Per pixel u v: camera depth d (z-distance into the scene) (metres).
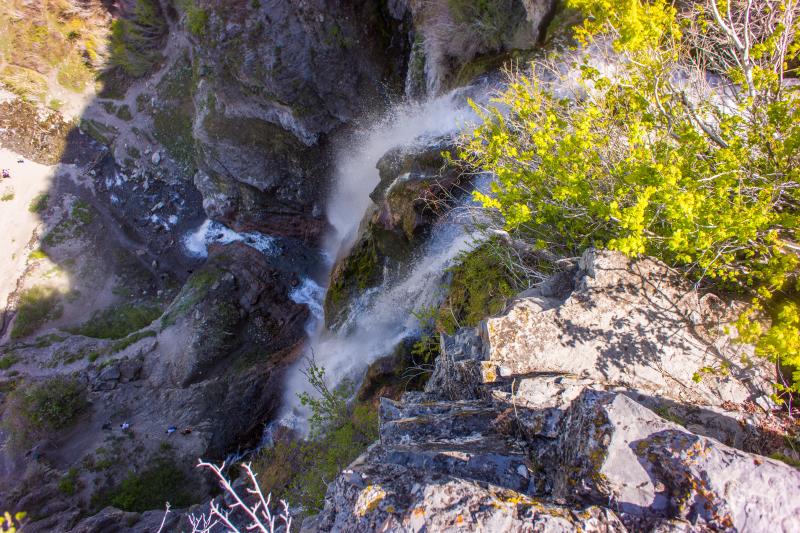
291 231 26.19
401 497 3.18
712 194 4.03
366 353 13.50
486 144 6.41
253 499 13.04
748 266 4.24
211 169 25.94
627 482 2.90
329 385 14.66
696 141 4.09
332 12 19.22
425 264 11.96
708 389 4.07
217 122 24.03
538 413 4.00
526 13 11.19
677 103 4.66
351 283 15.48
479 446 4.07
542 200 4.89
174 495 22.58
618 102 4.95
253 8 20.08
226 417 24.16
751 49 4.37
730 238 4.04
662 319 4.30
